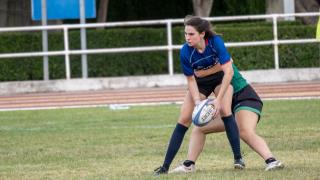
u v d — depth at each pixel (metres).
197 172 28.66
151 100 59.00
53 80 69.88
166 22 68.81
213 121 28.95
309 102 54.09
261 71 70.19
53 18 70.62
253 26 75.12
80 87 69.81
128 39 76.19
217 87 28.58
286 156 32.56
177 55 75.62
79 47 75.94
